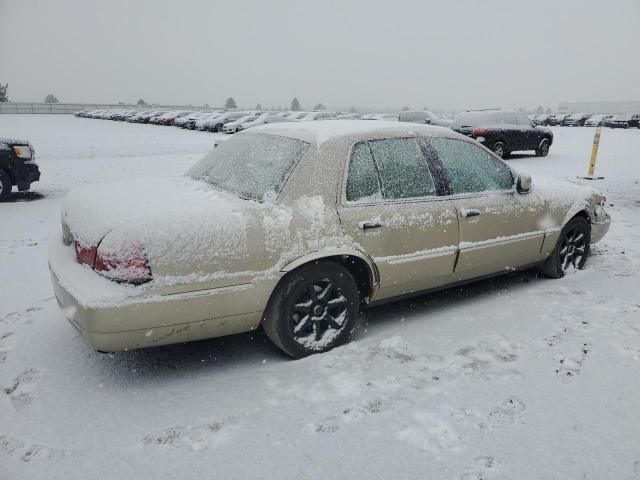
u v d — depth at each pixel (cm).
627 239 651
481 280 482
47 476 234
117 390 304
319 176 336
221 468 240
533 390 304
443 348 357
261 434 264
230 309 304
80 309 276
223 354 349
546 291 467
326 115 3173
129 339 283
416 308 429
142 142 2250
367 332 382
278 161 347
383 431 266
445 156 403
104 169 1335
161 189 351
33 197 949
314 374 321
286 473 237
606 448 255
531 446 256
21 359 338
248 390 304
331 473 237
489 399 295
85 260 291
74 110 6844
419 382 312
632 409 287
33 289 468
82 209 317
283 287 320
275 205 321
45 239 648
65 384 310
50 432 264
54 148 1927
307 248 321
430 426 271
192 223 291
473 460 246
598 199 533
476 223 404
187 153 1814
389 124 394
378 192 359
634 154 1795
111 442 257
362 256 344
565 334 377
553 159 1631
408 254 368
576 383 312
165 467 240
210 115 3550
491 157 433
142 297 277
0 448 252
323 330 347
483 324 396
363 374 320
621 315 411
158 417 278
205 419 276
